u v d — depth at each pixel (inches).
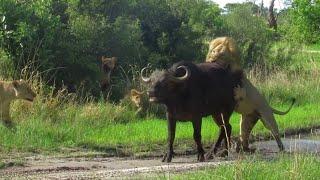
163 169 689.6
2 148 823.7
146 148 880.3
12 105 986.7
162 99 770.2
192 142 940.0
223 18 1958.7
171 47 1487.5
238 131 1039.6
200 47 1555.1
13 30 1163.3
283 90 1466.5
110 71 1218.0
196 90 802.8
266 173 600.1
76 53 1228.5
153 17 1512.1
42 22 1186.0
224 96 851.4
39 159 784.3
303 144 967.6
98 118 1027.9
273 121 912.9
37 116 976.9
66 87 1131.3
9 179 645.9
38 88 1059.3
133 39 1344.7
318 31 2239.2
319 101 1465.3
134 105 1152.2
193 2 1691.7
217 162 757.3
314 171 609.0
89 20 1289.4
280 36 2235.5
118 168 735.7
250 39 1813.5
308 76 1658.5
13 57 1139.9
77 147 864.9
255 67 1620.3
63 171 711.1
